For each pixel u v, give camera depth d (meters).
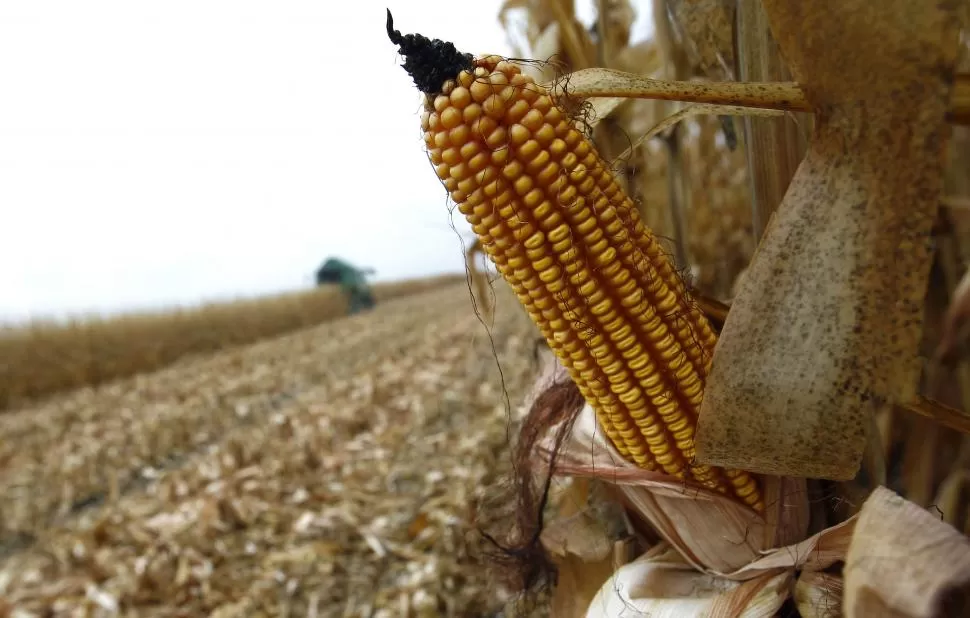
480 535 2.00
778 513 1.26
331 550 3.67
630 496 1.43
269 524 4.23
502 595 1.99
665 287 1.11
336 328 19.56
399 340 12.48
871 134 0.82
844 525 1.12
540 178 0.95
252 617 3.22
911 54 0.76
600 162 1.08
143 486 5.97
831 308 0.88
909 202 0.81
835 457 0.92
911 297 0.82
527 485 1.64
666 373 1.15
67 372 14.13
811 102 0.87
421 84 0.96
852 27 0.79
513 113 0.93
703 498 1.28
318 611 3.20
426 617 2.80
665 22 2.34
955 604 0.76
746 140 1.47
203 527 4.14
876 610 0.82
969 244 1.87
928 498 1.80
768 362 0.93
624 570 1.43
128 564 3.98
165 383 11.70
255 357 14.03
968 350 1.72
